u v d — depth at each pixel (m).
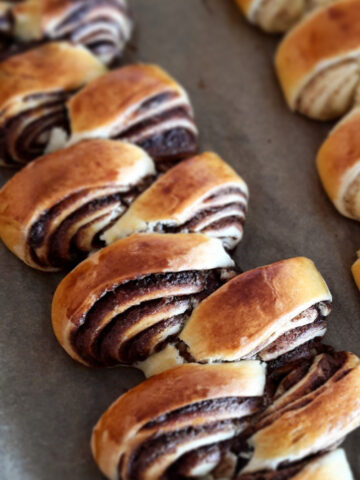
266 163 0.34
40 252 0.28
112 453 0.23
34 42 0.35
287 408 0.24
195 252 0.26
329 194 0.32
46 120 0.32
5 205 0.28
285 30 0.39
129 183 0.28
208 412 0.23
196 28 0.40
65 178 0.28
